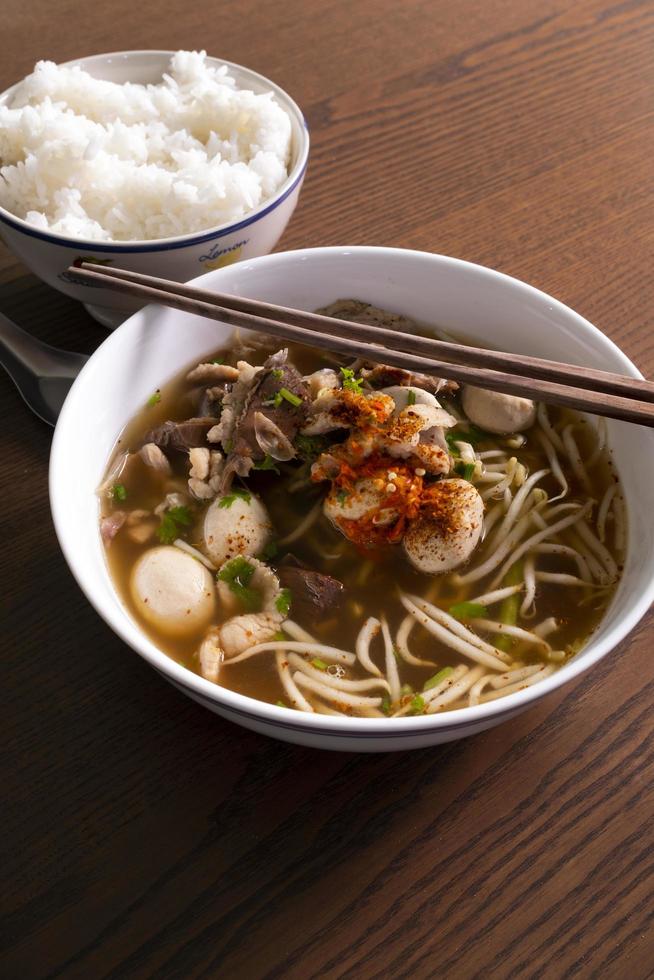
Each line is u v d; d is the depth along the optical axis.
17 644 0.50
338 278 0.56
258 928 0.45
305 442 0.52
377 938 0.45
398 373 0.54
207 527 0.51
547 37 0.74
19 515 0.53
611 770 0.48
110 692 0.49
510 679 0.49
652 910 0.45
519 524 0.52
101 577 0.49
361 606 0.51
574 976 0.44
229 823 0.47
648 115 0.70
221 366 0.55
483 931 0.45
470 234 0.63
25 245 0.55
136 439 0.54
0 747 0.48
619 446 0.52
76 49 0.71
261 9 0.74
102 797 0.47
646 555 0.48
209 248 0.55
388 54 0.72
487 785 0.47
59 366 0.57
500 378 0.49
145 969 0.44
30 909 0.45
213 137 0.59
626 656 0.50
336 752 0.48
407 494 0.50
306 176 0.66
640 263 0.62
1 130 0.58
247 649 0.49
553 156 0.67
